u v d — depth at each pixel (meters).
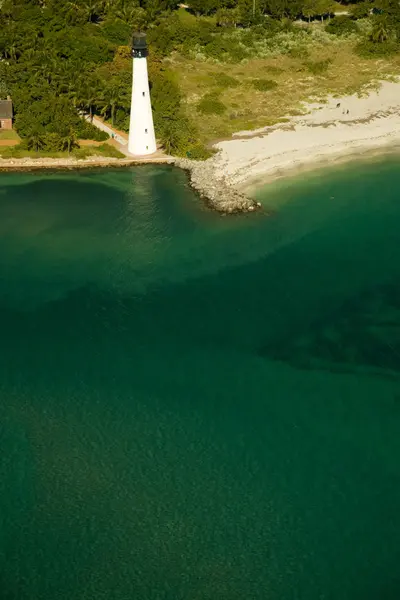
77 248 80.69
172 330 69.94
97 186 92.75
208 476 55.25
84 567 48.69
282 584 48.03
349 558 49.56
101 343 68.19
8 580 47.69
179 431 59.06
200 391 62.97
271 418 60.34
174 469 55.75
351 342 68.38
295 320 71.31
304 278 77.38
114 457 56.62
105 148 100.06
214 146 102.06
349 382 63.84
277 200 90.94
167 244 81.94
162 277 76.94
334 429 59.28
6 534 50.56
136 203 89.25
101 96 104.12
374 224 86.88
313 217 87.94
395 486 54.62
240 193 91.38
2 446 57.34
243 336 69.19
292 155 101.00
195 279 76.81
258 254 81.06
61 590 47.25
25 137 100.56
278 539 50.75
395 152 103.50
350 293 75.19
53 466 55.81
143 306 72.94
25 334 69.00
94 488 54.12
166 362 66.06
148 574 48.41
